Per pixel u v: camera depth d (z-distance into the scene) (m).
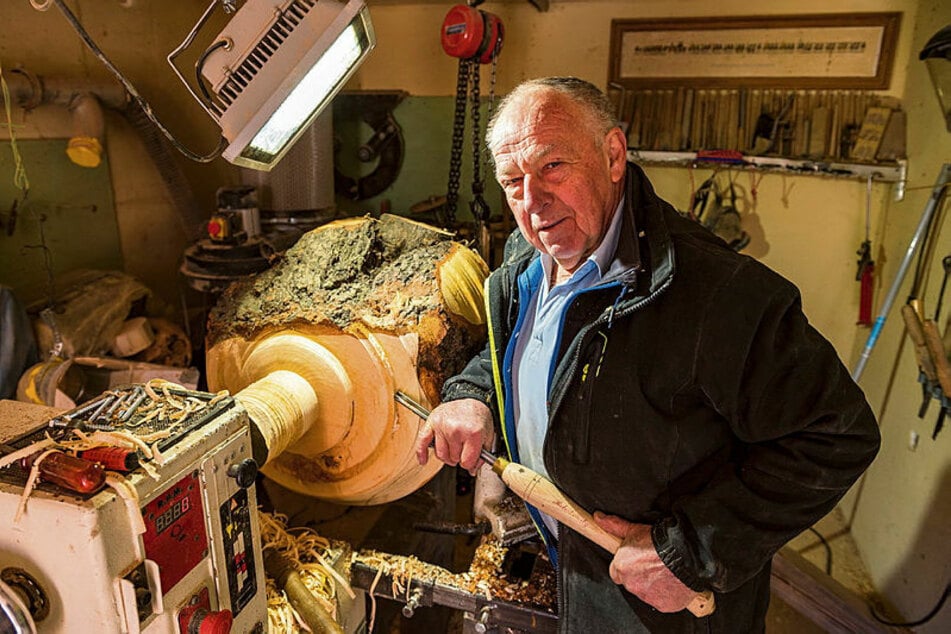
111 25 2.26
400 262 1.43
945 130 2.07
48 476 0.74
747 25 2.58
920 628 1.86
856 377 2.26
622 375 0.96
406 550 1.51
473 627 1.30
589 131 0.94
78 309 1.96
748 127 2.66
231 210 2.00
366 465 1.38
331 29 0.96
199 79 1.02
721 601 1.04
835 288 2.72
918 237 2.07
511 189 1.00
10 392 1.73
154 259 2.61
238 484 0.94
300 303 1.37
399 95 3.04
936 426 1.87
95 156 2.11
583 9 2.80
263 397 1.22
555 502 1.07
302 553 1.33
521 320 1.19
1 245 1.97
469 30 1.86
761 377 0.89
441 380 1.32
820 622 2.01
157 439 0.83
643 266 0.96
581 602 1.12
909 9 2.38
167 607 0.83
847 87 2.53
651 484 1.00
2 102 1.91
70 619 0.77
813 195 2.65
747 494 0.92
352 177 3.25
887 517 2.19
